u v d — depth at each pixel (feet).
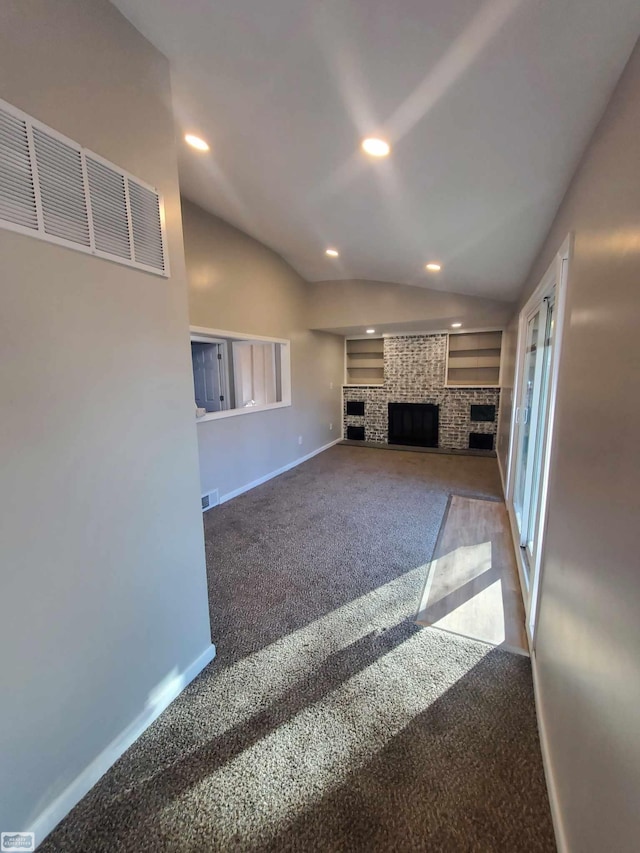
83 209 3.78
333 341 22.81
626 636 2.58
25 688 3.51
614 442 3.02
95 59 3.83
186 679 5.61
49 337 3.54
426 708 5.17
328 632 6.73
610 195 3.42
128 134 4.24
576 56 3.20
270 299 15.37
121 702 4.56
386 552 9.69
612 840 2.58
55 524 3.69
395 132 5.04
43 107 3.39
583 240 4.30
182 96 5.39
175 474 5.21
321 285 18.33
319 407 21.20
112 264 4.12
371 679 5.68
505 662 5.98
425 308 16.70
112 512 4.30
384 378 23.54
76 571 3.92
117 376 4.26
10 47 3.13
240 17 3.76
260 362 16.25
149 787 4.22
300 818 3.91
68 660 3.90
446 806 3.99
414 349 22.56
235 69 4.57
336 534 10.75
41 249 3.43
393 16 3.25
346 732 4.84
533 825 3.83
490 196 6.30
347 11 3.32
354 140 5.41
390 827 3.82
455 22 3.14
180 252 5.06
